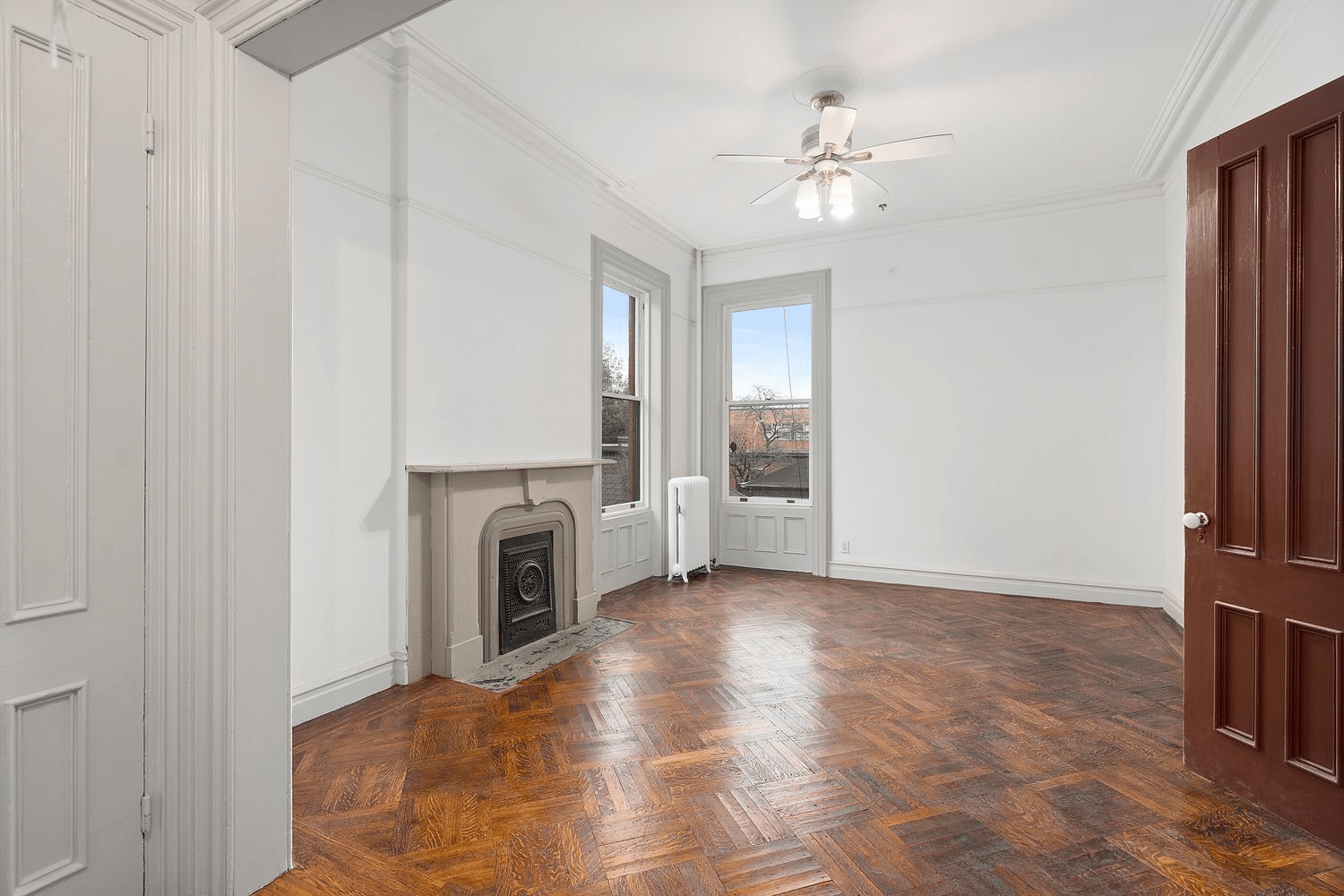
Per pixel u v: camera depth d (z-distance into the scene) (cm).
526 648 428
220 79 185
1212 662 255
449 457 387
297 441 310
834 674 377
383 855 211
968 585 590
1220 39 337
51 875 163
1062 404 561
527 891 193
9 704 156
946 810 236
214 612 184
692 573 658
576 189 502
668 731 302
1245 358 244
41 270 160
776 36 340
